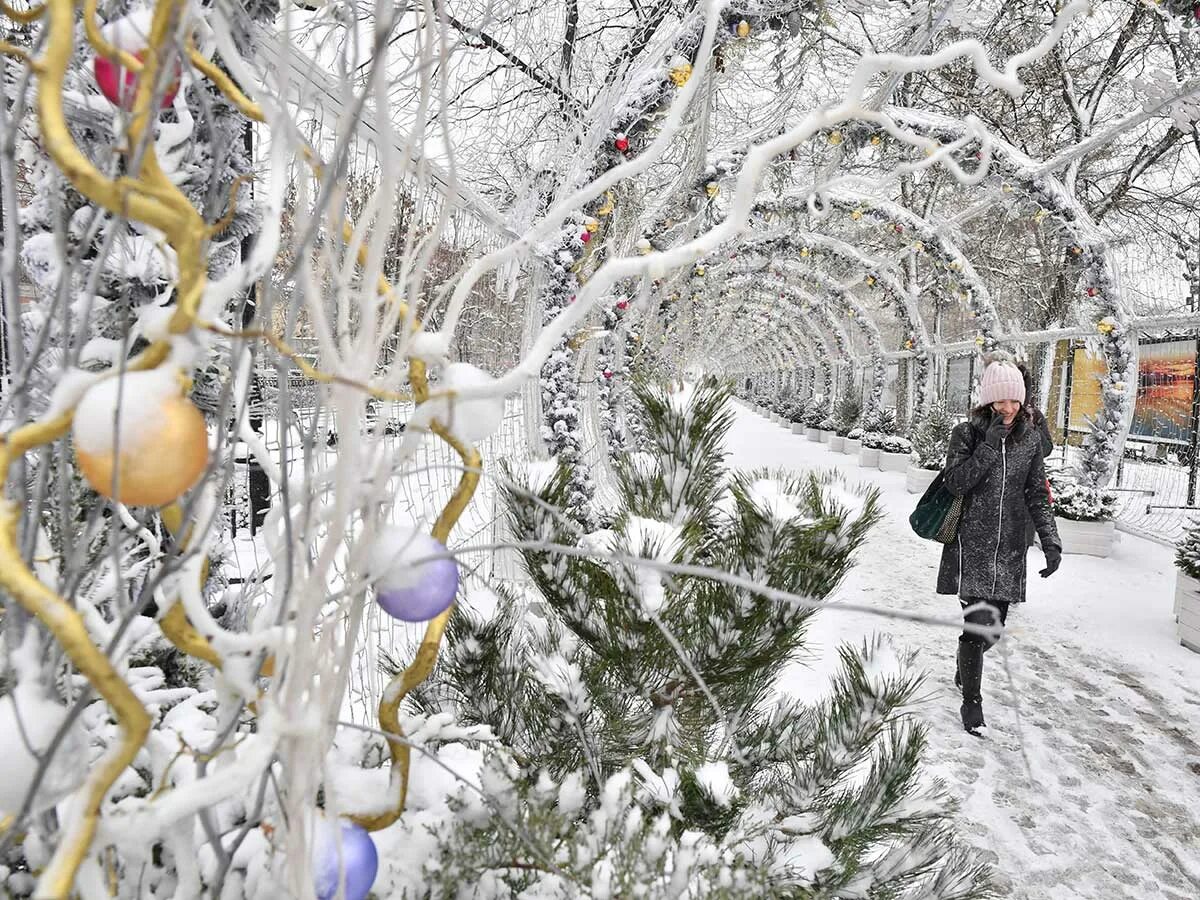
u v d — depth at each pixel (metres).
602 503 4.75
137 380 0.41
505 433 4.43
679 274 7.25
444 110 0.49
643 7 3.79
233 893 0.73
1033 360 12.87
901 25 3.64
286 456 0.50
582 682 1.32
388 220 0.49
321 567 0.50
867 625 4.69
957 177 0.51
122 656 0.56
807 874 1.17
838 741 1.28
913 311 13.51
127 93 0.45
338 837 0.53
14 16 0.42
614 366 6.45
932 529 3.46
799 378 33.94
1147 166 10.58
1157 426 12.91
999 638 0.54
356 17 0.48
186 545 0.57
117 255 0.85
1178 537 7.72
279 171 0.47
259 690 0.58
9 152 0.49
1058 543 3.33
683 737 1.36
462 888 0.85
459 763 1.00
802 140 0.48
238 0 0.51
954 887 1.28
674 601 1.19
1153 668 4.29
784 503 1.22
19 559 0.37
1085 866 2.48
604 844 0.86
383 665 1.39
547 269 4.09
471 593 1.37
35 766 0.42
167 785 0.68
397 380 0.52
